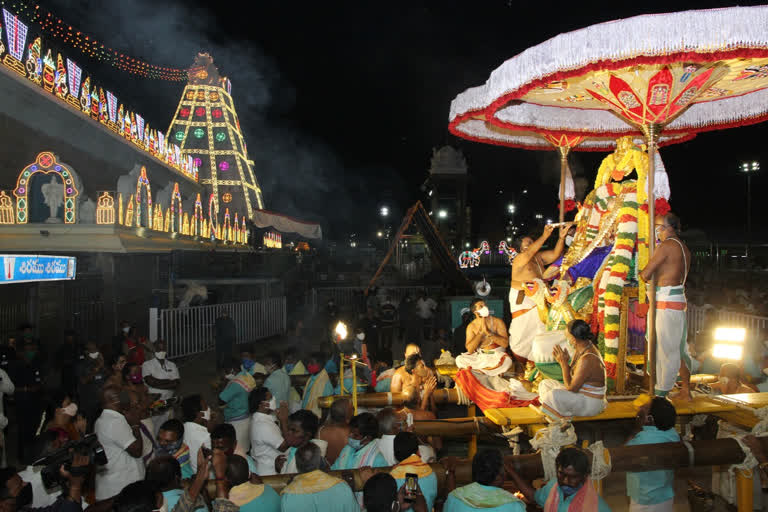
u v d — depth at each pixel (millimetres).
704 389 6496
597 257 6719
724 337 6348
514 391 6520
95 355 8070
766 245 39094
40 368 7930
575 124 7957
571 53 4414
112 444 4805
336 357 7898
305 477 3586
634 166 6312
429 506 3648
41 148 13578
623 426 5695
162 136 23047
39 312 10844
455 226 41750
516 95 5078
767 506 5125
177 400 7727
